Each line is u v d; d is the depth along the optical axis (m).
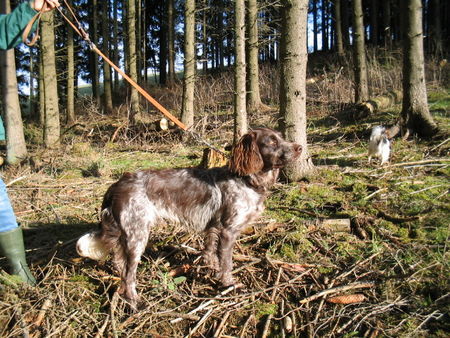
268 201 5.34
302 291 3.54
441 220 4.33
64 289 3.56
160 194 3.60
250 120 11.08
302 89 5.71
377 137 6.27
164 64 28.19
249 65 12.73
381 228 4.36
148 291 3.57
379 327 2.96
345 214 4.71
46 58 9.92
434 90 12.04
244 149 3.62
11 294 3.35
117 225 3.45
